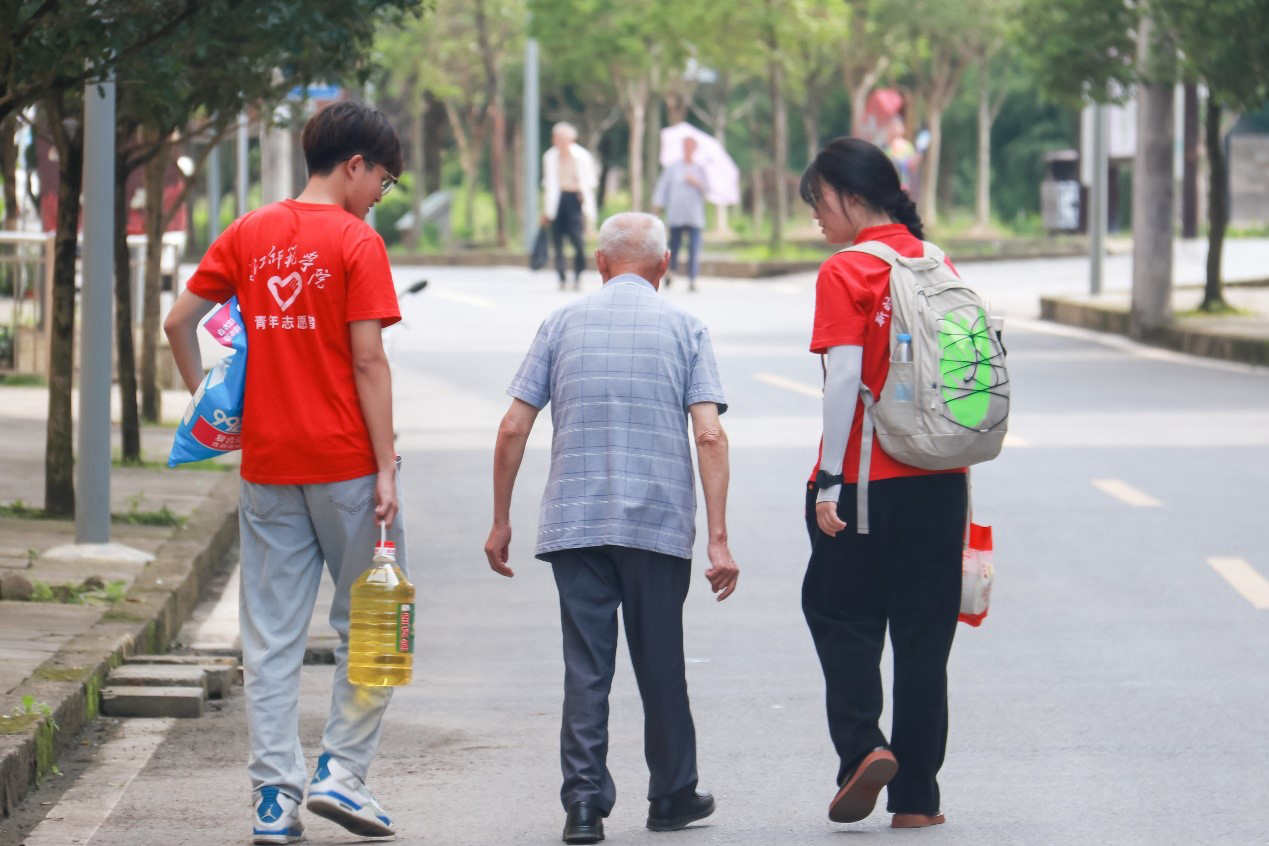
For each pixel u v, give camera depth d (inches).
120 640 778.2
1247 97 2271.2
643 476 578.6
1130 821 591.8
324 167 563.5
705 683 794.8
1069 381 1927.9
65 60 866.8
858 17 4517.7
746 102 5738.2
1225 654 837.8
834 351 559.8
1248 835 576.7
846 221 577.6
